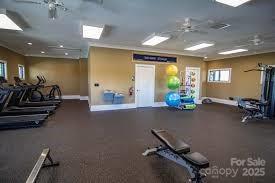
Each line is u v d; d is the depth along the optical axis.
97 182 2.20
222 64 9.66
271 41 5.71
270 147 3.39
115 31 4.86
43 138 3.71
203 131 4.36
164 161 2.76
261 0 2.85
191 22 4.03
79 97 10.87
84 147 3.27
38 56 9.84
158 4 3.09
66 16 3.70
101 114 6.19
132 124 4.92
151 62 7.69
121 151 3.12
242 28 4.41
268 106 6.11
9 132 4.07
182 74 8.41
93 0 2.94
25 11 3.44
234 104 8.84
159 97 8.04
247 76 8.24
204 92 10.84
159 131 2.95
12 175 2.31
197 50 7.69
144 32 4.94
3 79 5.19
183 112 6.76
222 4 3.04
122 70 7.16
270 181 2.29
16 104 6.26
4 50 6.80
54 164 2.57
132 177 2.32
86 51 8.47
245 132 4.34
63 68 10.46
